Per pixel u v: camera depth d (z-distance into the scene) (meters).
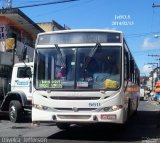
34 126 18.20
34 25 42.47
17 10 37.25
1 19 38.22
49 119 13.72
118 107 13.48
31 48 41.44
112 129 16.88
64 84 13.74
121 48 13.85
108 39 13.95
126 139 14.20
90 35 14.05
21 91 19.59
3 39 37.56
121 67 13.72
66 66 13.91
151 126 19.09
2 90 20.17
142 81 57.19
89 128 17.58
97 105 13.45
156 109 35.69
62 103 13.63
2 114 22.69
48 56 14.16
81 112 13.50
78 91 13.56
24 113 20.08
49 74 13.99
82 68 13.78
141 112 30.33
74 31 14.16
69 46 14.06
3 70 20.09
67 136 14.73
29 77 19.30
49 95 13.78
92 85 13.58
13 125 18.59
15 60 20.28
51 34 14.32
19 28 41.72
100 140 13.83
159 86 61.62
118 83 13.59
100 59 13.81
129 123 20.58
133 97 20.34
